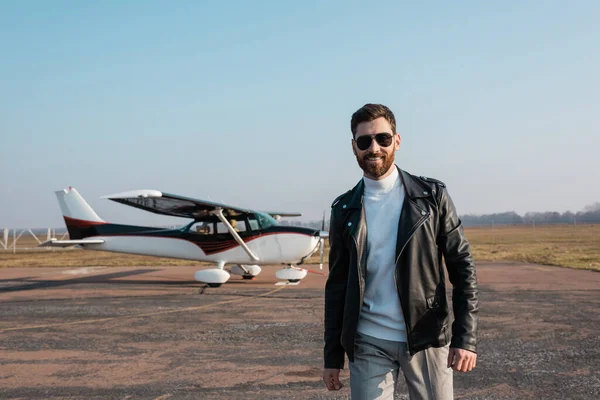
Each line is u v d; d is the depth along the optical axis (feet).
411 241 6.35
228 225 38.17
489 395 12.75
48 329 22.21
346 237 6.84
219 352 17.74
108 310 27.48
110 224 44.45
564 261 55.62
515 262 57.21
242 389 13.60
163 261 70.49
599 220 613.52
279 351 17.78
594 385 13.48
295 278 39.09
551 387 13.34
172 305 29.07
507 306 26.53
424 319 6.39
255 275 44.24
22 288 38.52
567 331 20.29
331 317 7.05
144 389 13.70
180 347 18.56
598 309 25.52
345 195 7.18
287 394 13.16
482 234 197.16
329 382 7.05
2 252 120.98
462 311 6.42
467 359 6.21
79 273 51.60
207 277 37.42
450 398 6.61
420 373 6.57
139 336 20.57
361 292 6.54
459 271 6.61
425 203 6.53
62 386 14.03
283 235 39.83
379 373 6.66
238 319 24.18
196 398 12.92
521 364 15.57
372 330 6.66
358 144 6.66
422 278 6.39
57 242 42.50
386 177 6.77
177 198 34.91
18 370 15.71
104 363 16.44
